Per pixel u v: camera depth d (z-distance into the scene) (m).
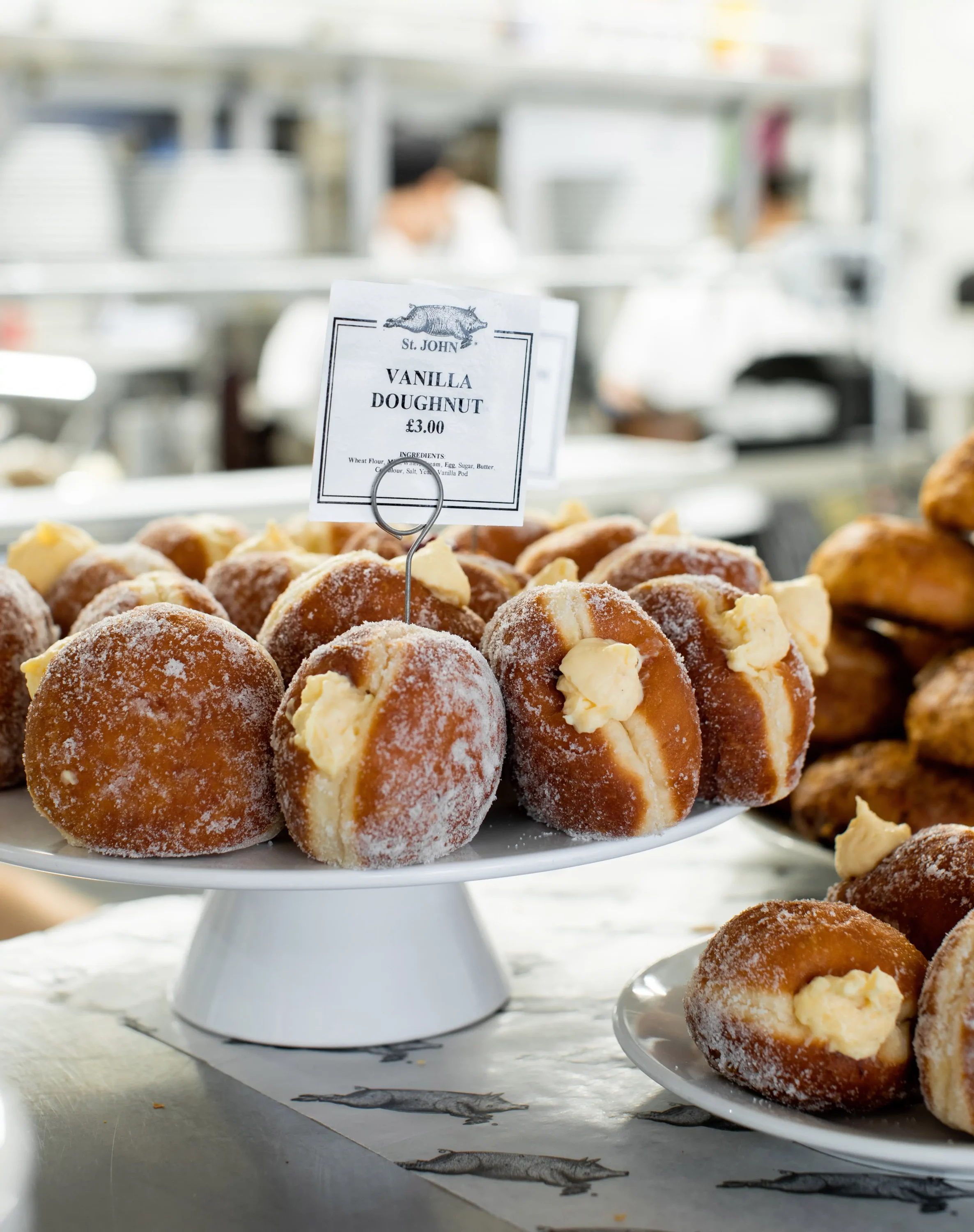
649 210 2.22
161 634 0.80
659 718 0.81
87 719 0.79
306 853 0.79
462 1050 0.84
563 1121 0.79
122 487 1.86
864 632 1.06
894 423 2.44
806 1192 0.75
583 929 0.95
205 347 2.21
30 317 2.03
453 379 0.84
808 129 2.44
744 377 2.37
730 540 2.35
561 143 2.32
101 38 1.75
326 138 2.08
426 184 2.34
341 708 0.77
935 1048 0.74
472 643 0.85
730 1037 0.75
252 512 1.76
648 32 2.07
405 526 0.93
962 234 2.73
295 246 1.93
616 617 0.81
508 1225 0.73
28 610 0.89
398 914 0.86
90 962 0.93
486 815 0.83
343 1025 0.84
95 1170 0.76
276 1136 0.78
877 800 0.98
